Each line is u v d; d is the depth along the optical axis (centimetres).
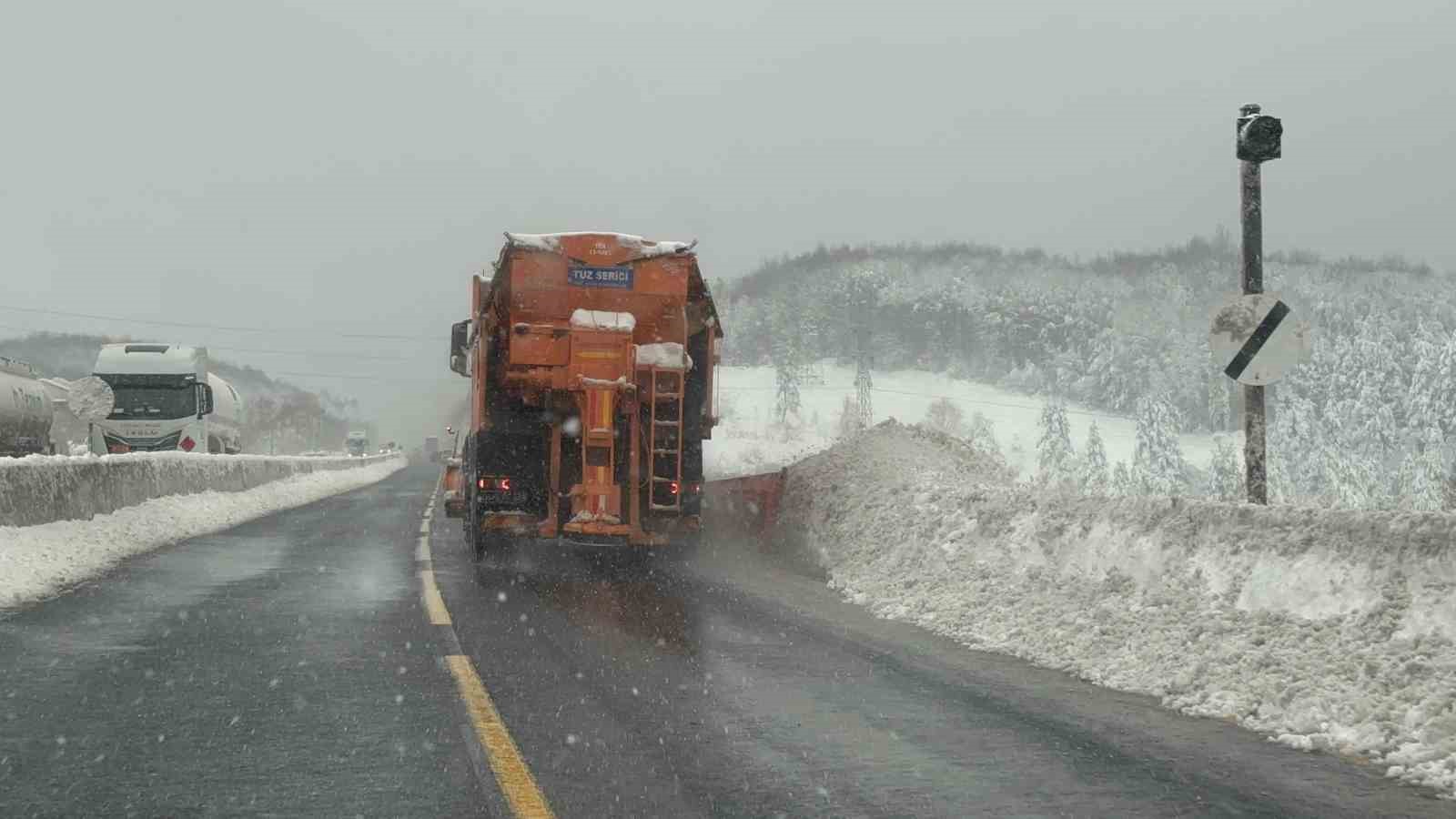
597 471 1385
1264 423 891
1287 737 570
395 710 616
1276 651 671
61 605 1002
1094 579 902
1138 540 881
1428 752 520
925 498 1275
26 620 916
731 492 1883
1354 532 689
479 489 1412
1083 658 777
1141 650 754
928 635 916
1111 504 944
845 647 852
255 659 759
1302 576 707
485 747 539
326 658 767
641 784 486
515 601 1091
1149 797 473
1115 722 615
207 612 970
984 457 1766
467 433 1645
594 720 602
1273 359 884
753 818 441
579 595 1147
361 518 2372
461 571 1362
